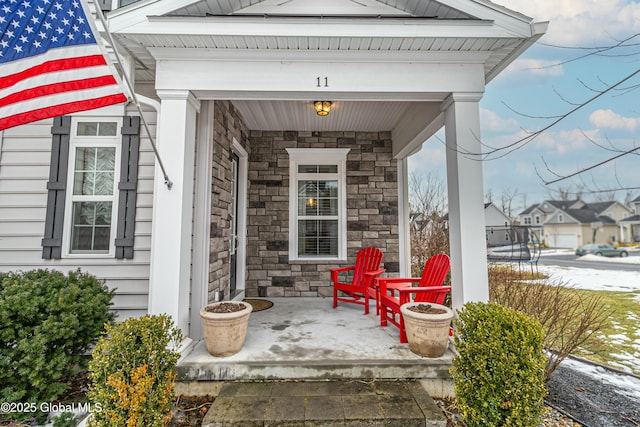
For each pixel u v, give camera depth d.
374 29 2.43
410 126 4.07
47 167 3.14
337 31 2.43
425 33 2.43
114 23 2.39
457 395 1.95
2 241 3.07
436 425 1.89
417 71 2.70
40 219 3.09
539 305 3.33
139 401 1.71
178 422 2.05
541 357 1.87
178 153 2.61
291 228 4.89
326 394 2.16
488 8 2.45
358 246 4.93
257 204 4.90
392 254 4.93
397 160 5.04
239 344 2.53
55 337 2.10
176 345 2.23
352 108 4.10
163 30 2.40
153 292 2.49
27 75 1.89
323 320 3.54
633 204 27.06
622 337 3.90
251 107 4.02
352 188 5.00
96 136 3.15
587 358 3.29
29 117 1.88
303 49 2.61
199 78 2.64
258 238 4.86
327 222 5.04
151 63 2.89
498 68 2.92
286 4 2.86
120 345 1.82
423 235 6.87
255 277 4.82
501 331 1.88
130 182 3.08
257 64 2.67
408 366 2.37
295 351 2.58
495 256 5.71
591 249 19.97
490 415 1.79
